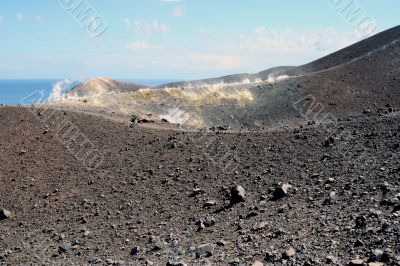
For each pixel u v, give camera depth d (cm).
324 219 1140
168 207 1585
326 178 1478
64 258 1323
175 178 1831
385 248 895
